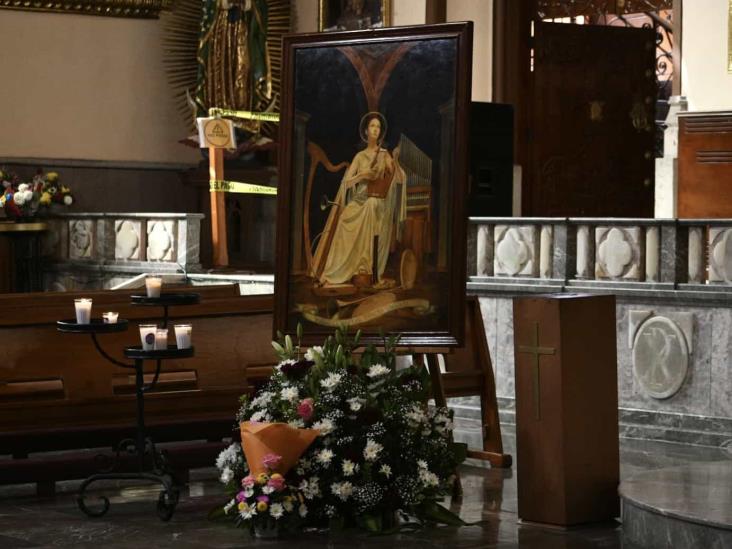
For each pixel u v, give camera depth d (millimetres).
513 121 12586
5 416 7113
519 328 6484
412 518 6598
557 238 9969
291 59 7078
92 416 7355
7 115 15406
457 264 6777
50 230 14531
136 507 6852
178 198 16328
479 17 14594
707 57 12422
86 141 15820
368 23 15031
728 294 9125
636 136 14039
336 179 6988
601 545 6020
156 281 6641
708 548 5555
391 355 6660
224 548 5926
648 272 9547
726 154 12141
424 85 6852
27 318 7352
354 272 6938
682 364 9344
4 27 15391
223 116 15016
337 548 5934
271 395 6375
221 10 15398
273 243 15109
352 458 6160
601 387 6508
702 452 8883
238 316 8008
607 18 17422
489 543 6047
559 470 6383
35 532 6258
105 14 15836
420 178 6855
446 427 6578
